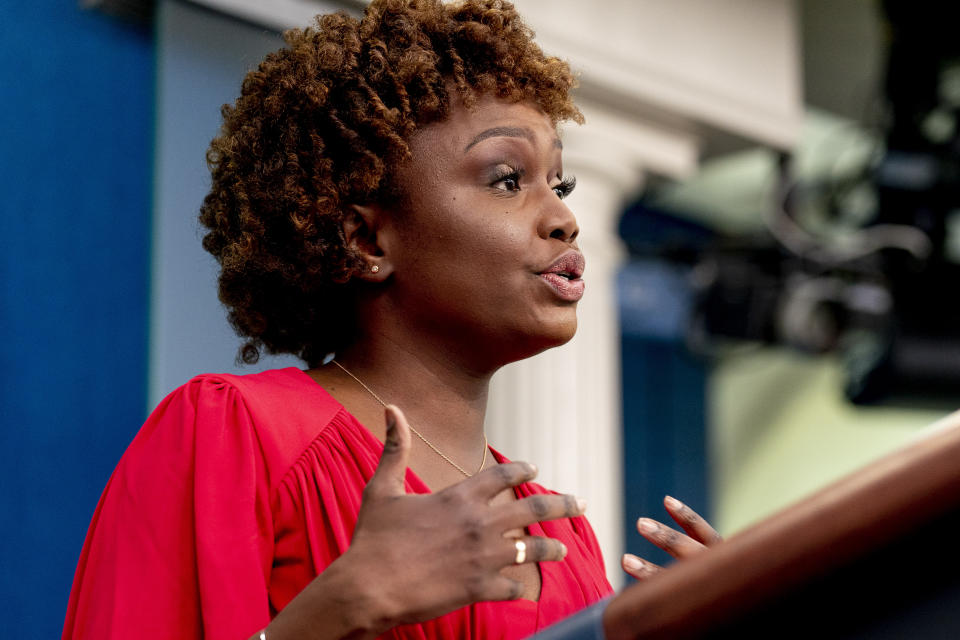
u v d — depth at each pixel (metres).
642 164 11.90
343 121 3.33
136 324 7.52
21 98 7.41
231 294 3.61
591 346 10.84
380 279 3.29
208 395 3.02
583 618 1.27
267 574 2.85
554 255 3.21
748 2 12.88
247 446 2.91
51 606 6.86
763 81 12.86
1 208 7.18
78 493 7.09
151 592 2.69
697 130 12.40
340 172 3.32
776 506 19.11
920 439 1.07
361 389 3.30
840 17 14.46
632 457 17.80
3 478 6.86
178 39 7.96
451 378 3.31
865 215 14.72
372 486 2.31
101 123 7.71
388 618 2.19
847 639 1.04
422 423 3.28
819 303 14.03
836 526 1.04
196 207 7.68
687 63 12.09
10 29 7.45
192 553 2.75
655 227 17.45
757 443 19.52
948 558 1.00
